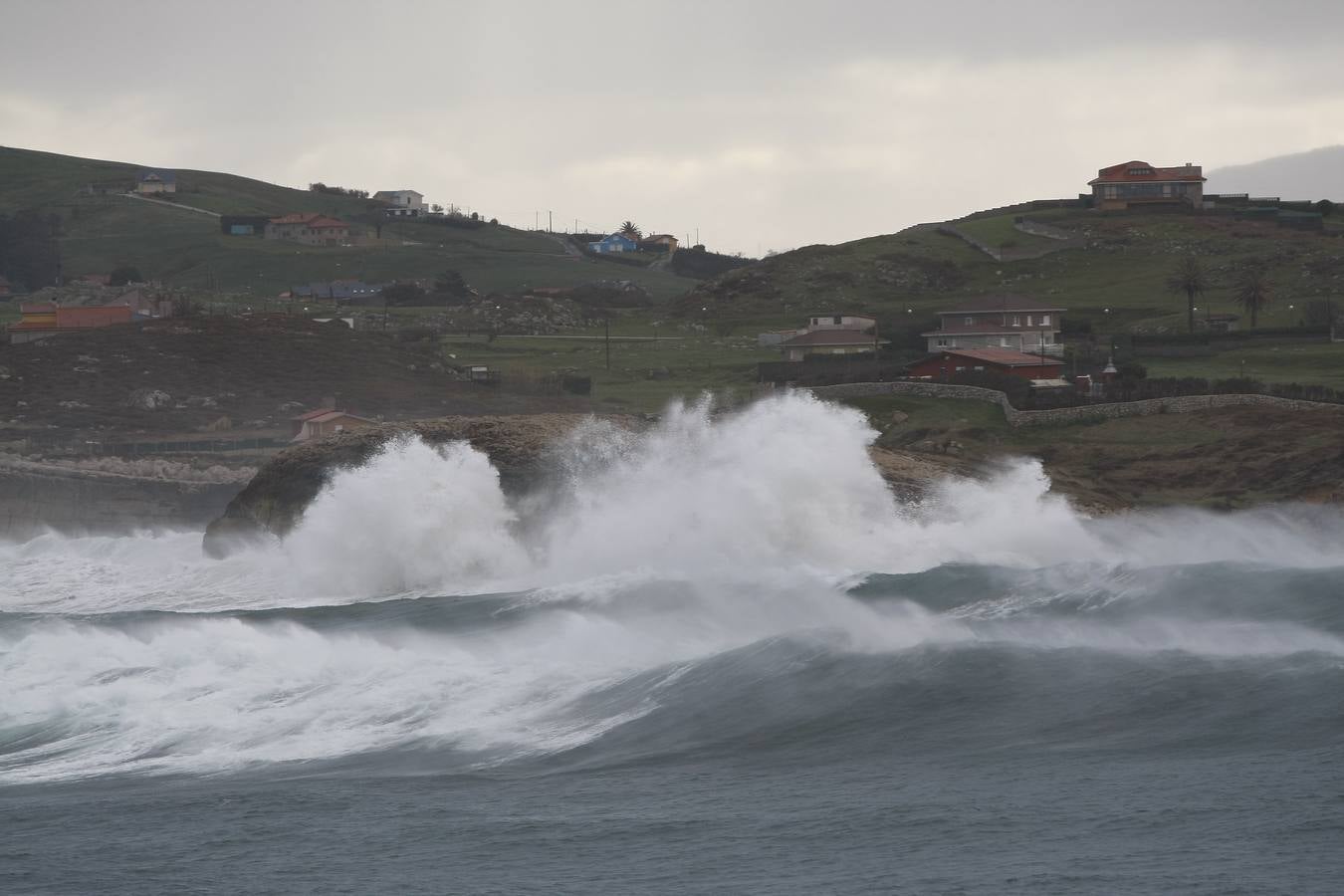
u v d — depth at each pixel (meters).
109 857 89.88
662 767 103.62
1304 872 75.62
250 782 105.56
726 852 84.81
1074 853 80.75
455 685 126.56
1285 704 104.62
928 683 116.62
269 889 82.56
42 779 110.06
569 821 92.31
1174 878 75.88
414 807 96.94
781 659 124.94
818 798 94.06
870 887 77.44
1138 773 94.44
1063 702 110.38
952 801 91.56
